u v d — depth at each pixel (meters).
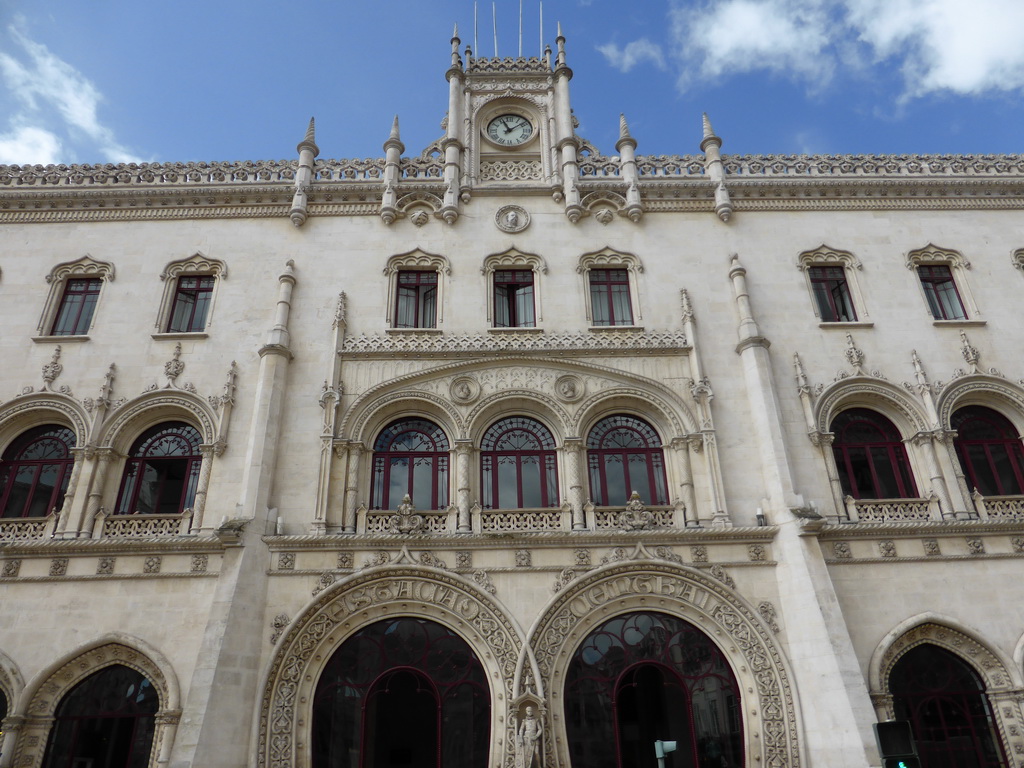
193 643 19.67
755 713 19.30
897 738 13.17
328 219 26.77
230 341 24.27
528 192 27.30
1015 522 21.56
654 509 21.92
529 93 29.56
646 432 23.70
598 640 20.45
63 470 22.80
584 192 27.25
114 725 19.25
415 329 24.50
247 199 26.92
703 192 27.39
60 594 20.17
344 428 22.64
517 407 23.69
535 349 23.88
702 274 25.83
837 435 23.75
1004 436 24.03
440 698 19.56
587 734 19.30
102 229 26.41
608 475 22.97
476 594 20.28
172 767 16.55
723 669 20.20
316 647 19.70
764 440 22.41
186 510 21.72
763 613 20.30
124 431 23.02
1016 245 26.91
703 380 23.53
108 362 23.80
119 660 19.70
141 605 20.11
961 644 20.45
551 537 20.91
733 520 21.72
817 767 18.12
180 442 23.28
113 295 25.08
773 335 24.78
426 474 22.91
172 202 26.81
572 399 23.39
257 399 22.61
